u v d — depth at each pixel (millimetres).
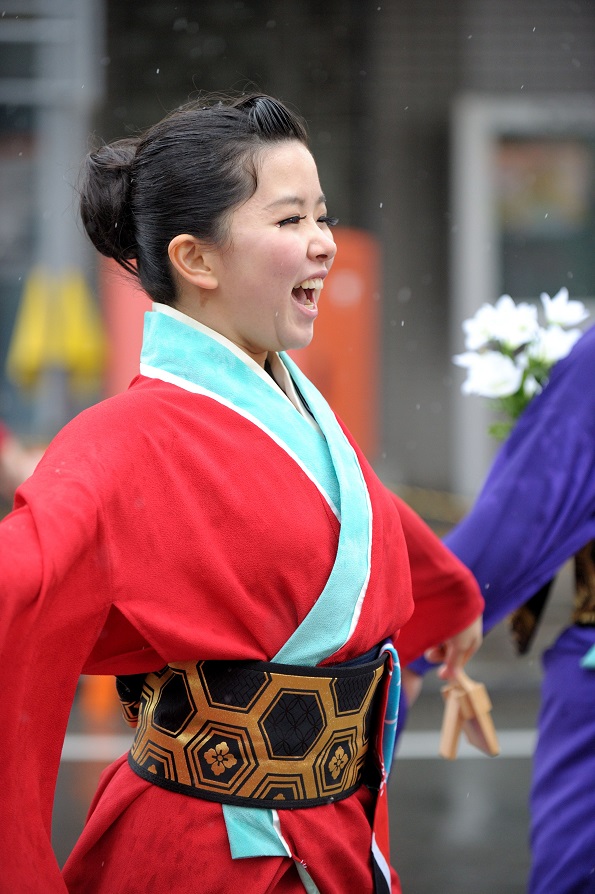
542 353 9117
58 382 29406
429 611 7359
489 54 31062
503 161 31641
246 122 5738
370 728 6074
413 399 31688
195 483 5473
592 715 8055
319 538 5637
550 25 30969
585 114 31219
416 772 15531
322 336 30281
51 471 5250
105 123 30703
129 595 5352
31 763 5363
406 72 31062
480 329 9281
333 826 5766
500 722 17891
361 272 30375
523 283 31859
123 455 5379
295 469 5688
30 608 4977
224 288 5750
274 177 5695
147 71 30656
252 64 30922
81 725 17500
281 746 5574
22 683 5102
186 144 5738
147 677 5824
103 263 6688
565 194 31688
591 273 31859
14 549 4941
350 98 31109
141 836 5652
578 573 8398
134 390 5703
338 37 30922
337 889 5793
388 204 31391
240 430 5641
